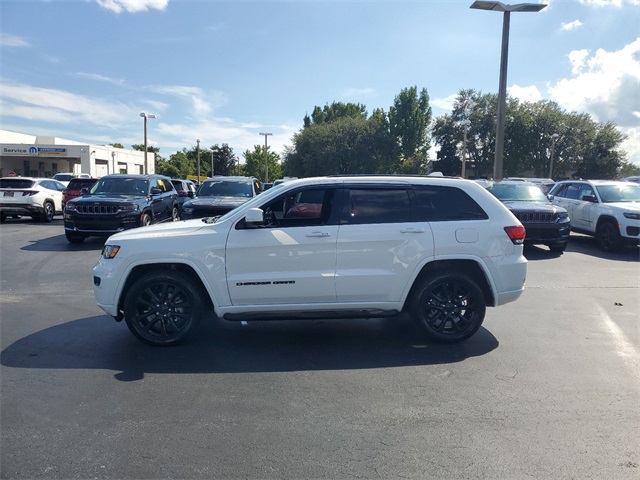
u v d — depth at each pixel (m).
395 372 4.83
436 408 4.06
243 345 5.61
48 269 10.09
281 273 5.38
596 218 13.32
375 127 64.62
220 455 3.36
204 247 5.33
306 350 5.46
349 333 6.08
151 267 5.52
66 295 7.94
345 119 66.88
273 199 5.54
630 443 3.53
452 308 5.61
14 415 3.91
